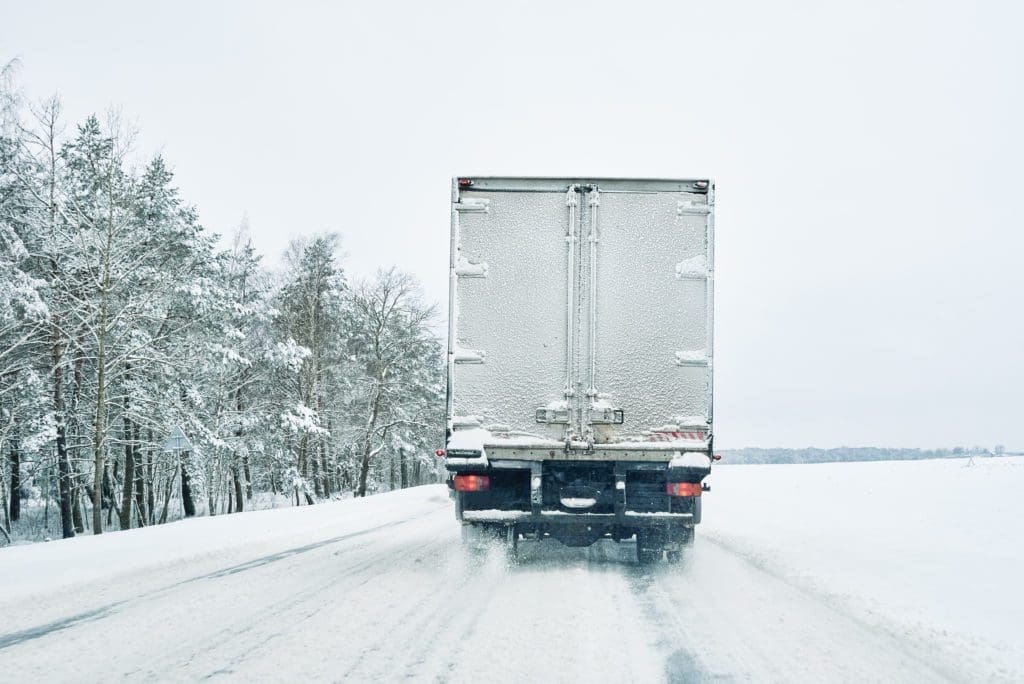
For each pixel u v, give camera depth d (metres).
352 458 54.62
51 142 24.59
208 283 31.03
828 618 6.75
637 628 6.39
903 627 6.24
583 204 9.47
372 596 7.90
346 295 49.19
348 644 5.92
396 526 16.11
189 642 6.09
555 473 9.52
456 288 9.43
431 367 61.31
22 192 24.44
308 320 43.34
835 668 5.25
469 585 8.52
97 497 22.52
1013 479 22.66
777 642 5.93
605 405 9.27
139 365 26.23
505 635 6.16
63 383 25.52
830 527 13.58
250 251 40.75
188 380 31.22
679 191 9.49
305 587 8.51
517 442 9.24
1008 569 8.77
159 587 8.77
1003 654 5.44
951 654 5.48
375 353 49.16
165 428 28.97
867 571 8.81
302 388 42.59
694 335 9.36
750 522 15.16
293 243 45.22
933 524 13.20
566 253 9.42
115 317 23.62
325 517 18.73
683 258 9.44
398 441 55.66
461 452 9.23
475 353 9.36
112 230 23.77
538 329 9.37
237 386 35.00
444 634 6.20
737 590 8.13
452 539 13.33
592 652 5.64
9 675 5.29
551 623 6.58
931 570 8.77
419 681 4.97
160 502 45.72
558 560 10.57
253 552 11.94
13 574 9.99
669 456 9.22
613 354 9.33
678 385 9.30
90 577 9.62
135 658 5.64
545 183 9.48
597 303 9.37
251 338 35.88
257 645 5.94
